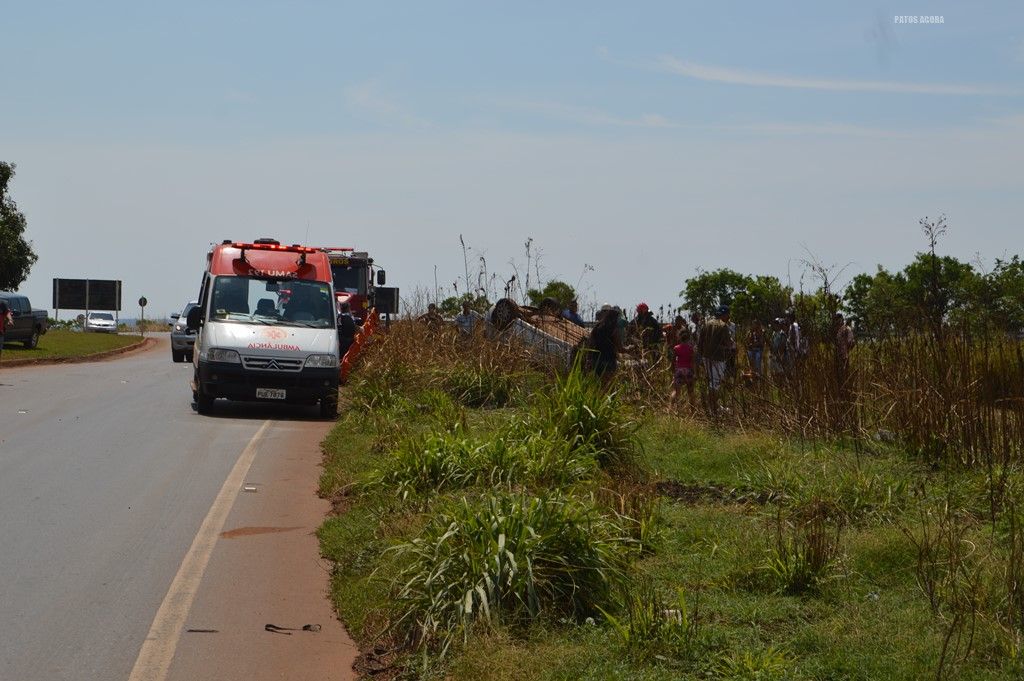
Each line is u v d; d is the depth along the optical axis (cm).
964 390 1368
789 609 816
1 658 768
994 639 715
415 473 1252
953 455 1335
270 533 1151
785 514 1102
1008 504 1074
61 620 855
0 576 969
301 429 2023
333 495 1321
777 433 1566
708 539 1010
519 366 2152
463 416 1645
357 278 3644
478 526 865
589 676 677
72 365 3962
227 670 756
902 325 1530
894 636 738
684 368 1927
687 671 690
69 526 1161
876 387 1552
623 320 1911
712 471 1368
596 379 1481
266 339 2228
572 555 850
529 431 1390
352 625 840
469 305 2489
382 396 2066
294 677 745
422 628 784
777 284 1852
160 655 782
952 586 820
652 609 767
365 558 980
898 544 933
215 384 2197
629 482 1199
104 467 1528
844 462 1327
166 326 9438
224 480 1448
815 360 1623
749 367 1789
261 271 2373
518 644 747
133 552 1062
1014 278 1448
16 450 1661
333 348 2253
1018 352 1353
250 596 927
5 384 2878
